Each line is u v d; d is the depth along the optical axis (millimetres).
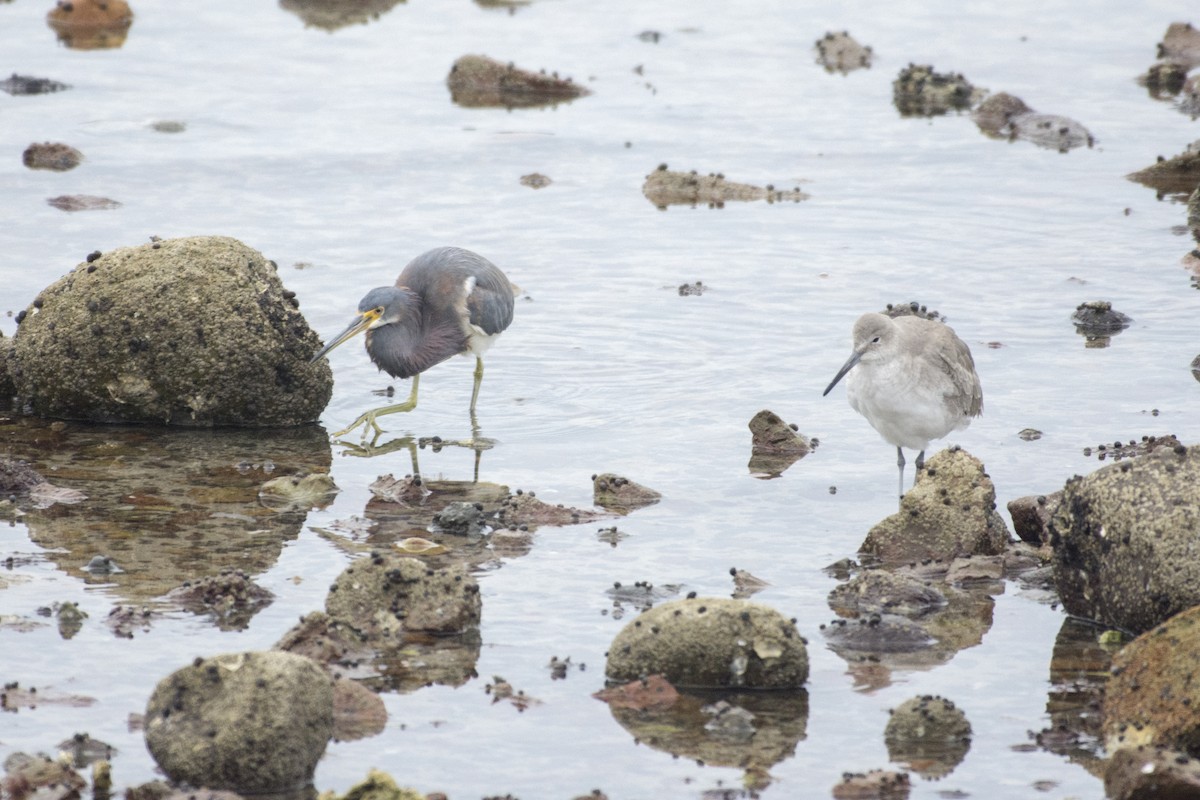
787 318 18500
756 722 9828
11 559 12133
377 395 16922
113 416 15711
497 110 28219
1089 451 14477
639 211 22797
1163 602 10672
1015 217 22391
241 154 24875
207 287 15430
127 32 32875
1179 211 22594
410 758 9320
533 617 11320
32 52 30859
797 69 31281
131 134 25688
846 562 12336
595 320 18547
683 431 15422
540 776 9125
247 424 15836
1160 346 17391
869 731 9734
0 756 9141
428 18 35062
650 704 10023
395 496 13820
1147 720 9414
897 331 13680
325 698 9211
